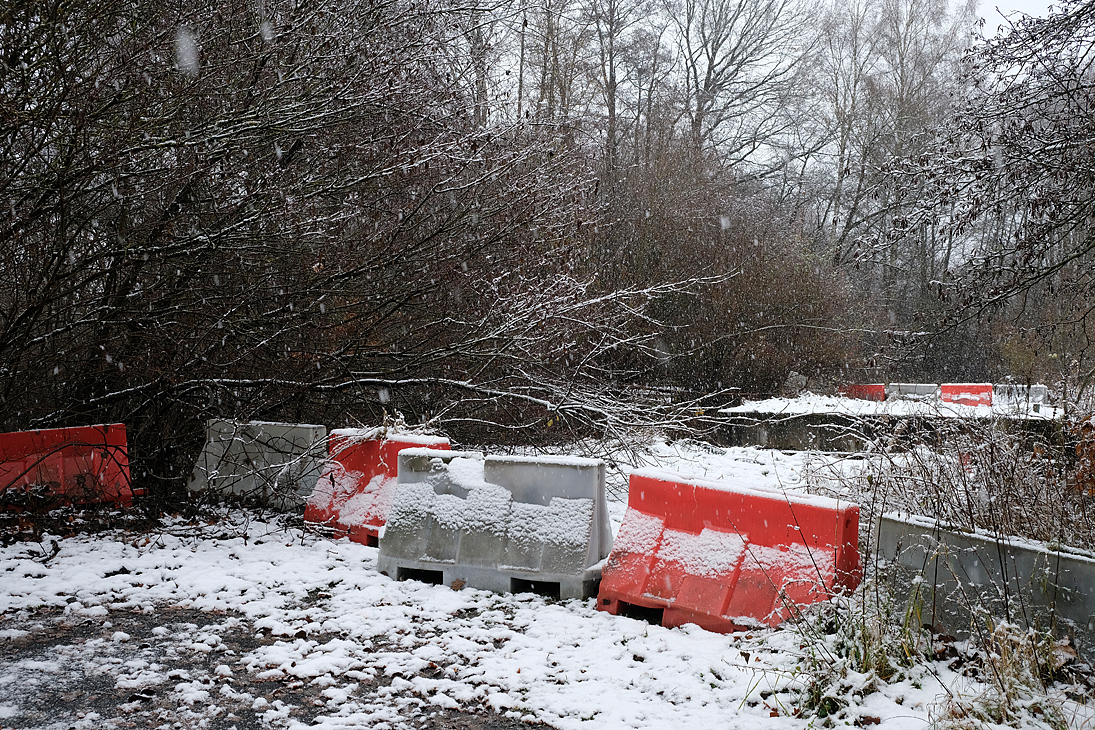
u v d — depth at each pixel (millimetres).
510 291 12750
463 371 12945
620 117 36938
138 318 10578
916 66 33094
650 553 6316
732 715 4457
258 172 11195
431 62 12477
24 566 7070
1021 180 8992
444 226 12625
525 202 13047
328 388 11398
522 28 15305
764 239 27797
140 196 10453
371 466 8680
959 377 29141
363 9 11594
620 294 14031
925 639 5191
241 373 11727
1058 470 7270
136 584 6793
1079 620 4879
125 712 4473
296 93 11234
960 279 9711
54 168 8984
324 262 11672
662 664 5180
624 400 14367
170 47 10055
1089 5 8656
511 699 4688
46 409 10938
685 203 27234
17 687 4781
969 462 7395
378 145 12102
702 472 13273
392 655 5367
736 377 24656
